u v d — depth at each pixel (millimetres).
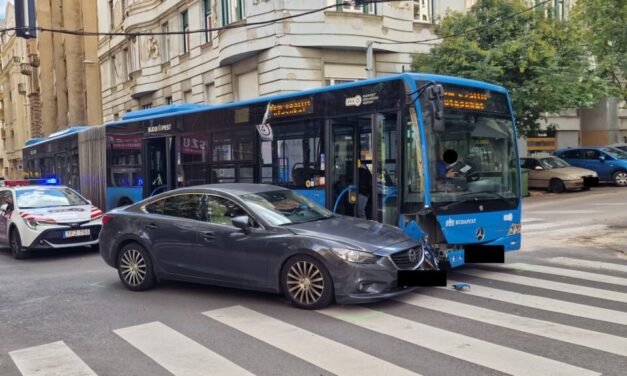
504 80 19859
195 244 7219
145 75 31203
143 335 5742
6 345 5602
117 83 36000
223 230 7004
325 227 6660
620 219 13641
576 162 24203
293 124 9383
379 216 7980
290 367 4695
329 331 5637
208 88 26031
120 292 7863
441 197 7477
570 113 32750
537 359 4703
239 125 10617
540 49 19406
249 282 6777
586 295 6875
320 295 6270
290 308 6543
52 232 11125
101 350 5320
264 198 7250
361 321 5945
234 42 21562
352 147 8625
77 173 17906
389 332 5551
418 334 5469
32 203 12070
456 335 5414
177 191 7805
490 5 20609
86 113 39500
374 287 6086
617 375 4312
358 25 20656
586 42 22594
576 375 4336
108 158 15586
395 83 7766
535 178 22484
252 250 6715
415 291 7250
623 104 33438
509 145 8508
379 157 8016
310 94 9078
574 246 10516
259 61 21203
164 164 13523
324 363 4762
